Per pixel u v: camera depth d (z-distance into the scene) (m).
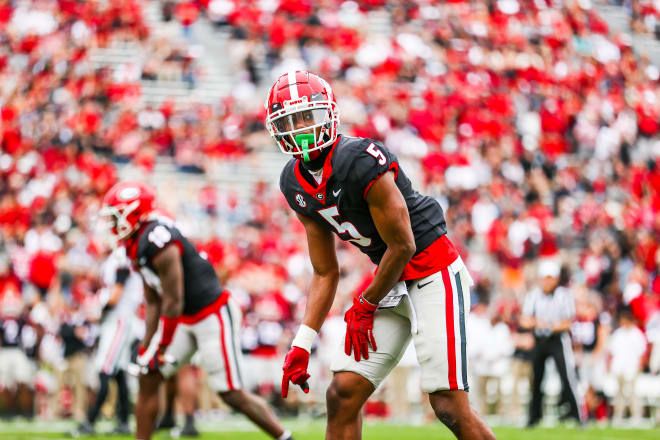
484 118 53.25
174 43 53.78
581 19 61.19
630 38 62.97
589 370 36.47
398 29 57.50
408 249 11.00
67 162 46.91
